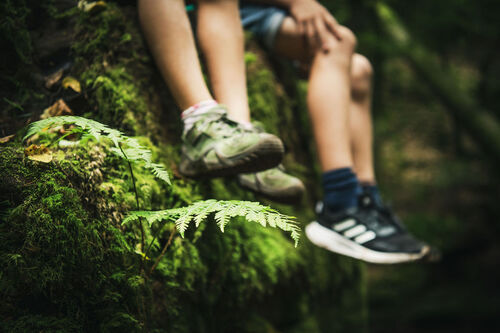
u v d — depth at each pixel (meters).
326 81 1.73
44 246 0.97
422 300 5.12
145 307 1.15
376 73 4.75
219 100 1.44
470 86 5.53
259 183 1.44
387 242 1.69
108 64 1.46
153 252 1.23
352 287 2.50
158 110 1.54
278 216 0.88
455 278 5.54
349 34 1.79
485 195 5.82
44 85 1.41
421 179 6.23
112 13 1.50
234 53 1.45
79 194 1.08
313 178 2.31
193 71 1.35
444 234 5.62
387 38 4.43
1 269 0.91
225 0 1.47
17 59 1.41
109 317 1.04
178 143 1.56
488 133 4.69
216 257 1.47
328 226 1.75
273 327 1.83
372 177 1.97
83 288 1.02
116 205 1.17
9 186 0.97
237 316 1.61
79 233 1.02
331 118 1.71
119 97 1.42
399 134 6.09
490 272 5.43
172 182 1.42
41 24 1.50
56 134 1.24
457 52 5.50
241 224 1.65
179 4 1.38
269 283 1.70
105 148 1.24
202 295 1.41
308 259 2.04
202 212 0.93
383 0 4.45
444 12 4.34
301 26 1.81
